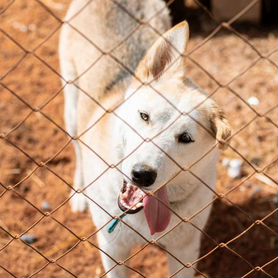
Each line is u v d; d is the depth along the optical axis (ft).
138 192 11.92
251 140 17.97
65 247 15.31
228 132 11.22
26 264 14.83
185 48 12.31
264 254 15.23
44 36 21.70
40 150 17.74
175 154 11.53
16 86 19.75
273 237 15.57
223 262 15.11
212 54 20.84
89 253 15.20
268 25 21.94
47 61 20.68
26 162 17.31
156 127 11.59
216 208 16.24
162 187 11.90
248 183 16.79
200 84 19.72
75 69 15.99
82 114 14.62
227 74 20.11
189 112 11.38
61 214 16.08
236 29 21.70
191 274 13.75
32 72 20.29
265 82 19.79
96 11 15.65
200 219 12.96
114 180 12.13
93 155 13.07
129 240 12.85
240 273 14.87
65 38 16.42
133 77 13.38
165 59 12.46
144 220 12.32
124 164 11.40
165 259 15.17
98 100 14.10
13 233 15.49
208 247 15.43
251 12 21.50
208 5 22.24
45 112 18.88
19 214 15.93
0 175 16.83
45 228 15.70
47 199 16.46
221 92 19.45
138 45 15.05
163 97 11.32
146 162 11.07
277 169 17.13
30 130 18.26
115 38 15.15
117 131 12.21
